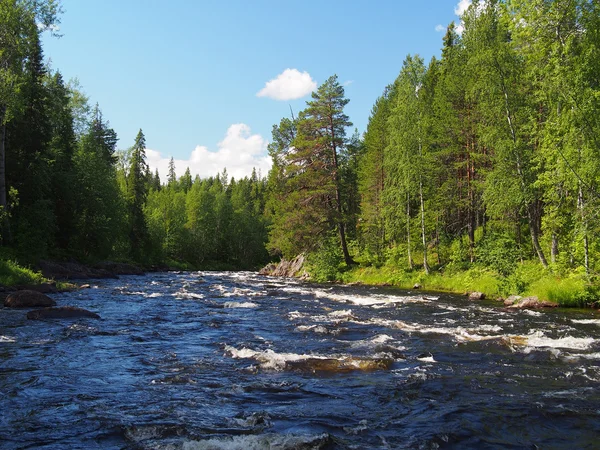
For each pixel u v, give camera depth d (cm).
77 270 4000
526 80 2628
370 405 781
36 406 753
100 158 5247
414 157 3475
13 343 1220
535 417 724
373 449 602
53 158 4331
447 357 1132
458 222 3862
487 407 770
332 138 4269
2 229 3300
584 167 2108
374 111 5759
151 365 1038
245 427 675
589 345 1262
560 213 2420
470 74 3216
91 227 4666
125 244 6075
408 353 1175
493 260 2758
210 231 8800
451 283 3059
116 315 1792
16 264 2777
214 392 846
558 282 2248
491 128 2747
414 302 2322
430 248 3947
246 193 11731
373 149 4803
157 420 697
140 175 6988
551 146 2283
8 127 3569
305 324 1622
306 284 3722
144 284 3484
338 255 4294
